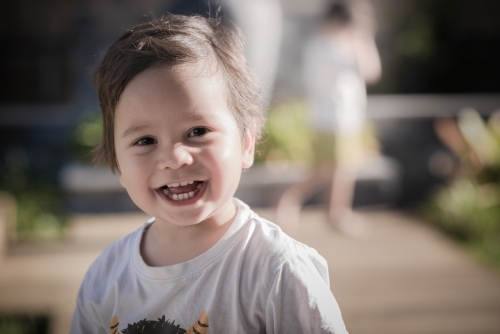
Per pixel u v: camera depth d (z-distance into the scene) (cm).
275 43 599
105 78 123
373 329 334
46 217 534
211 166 116
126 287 129
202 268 121
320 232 515
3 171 613
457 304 366
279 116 644
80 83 789
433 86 1039
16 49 874
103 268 138
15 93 879
